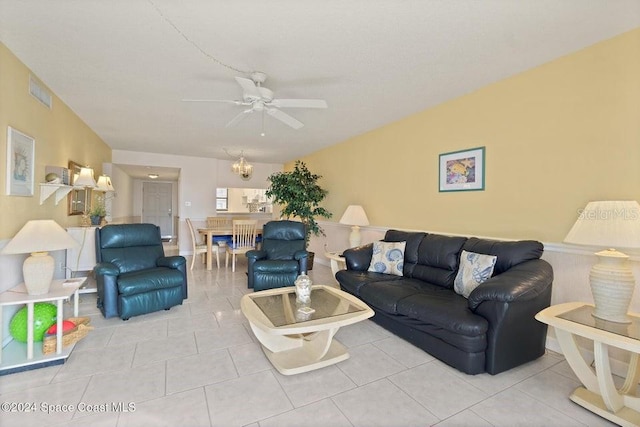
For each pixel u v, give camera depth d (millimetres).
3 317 2301
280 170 8164
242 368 2180
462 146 3316
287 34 2146
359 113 3912
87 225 4082
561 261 2488
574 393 1863
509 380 2061
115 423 1621
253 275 4004
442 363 2281
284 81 2932
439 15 1929
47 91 3082
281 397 1858
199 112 3885
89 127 4609
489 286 2100
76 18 1979
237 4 1831
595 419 1702
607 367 1705
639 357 1871
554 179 2545
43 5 1849
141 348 2457
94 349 2430
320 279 4773
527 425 1652
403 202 4133
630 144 2123
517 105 2801
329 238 5949
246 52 2398
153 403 1784
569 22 2002
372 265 3512
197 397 1846
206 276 4922
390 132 4352
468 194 3264
